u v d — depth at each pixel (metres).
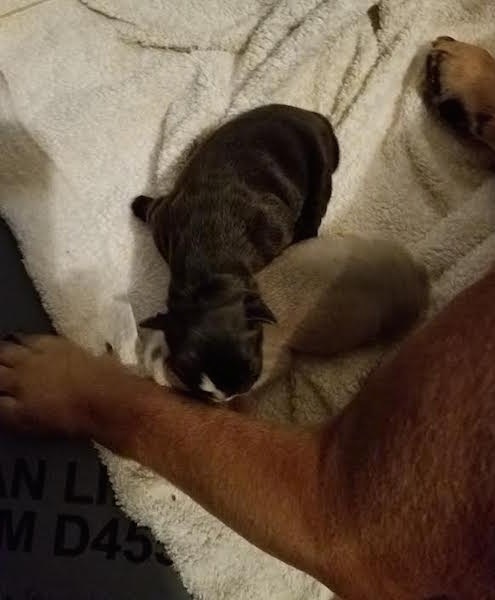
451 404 0.22
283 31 0.40
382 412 0.24
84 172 0.39
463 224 0.38
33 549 0.34
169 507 0.35
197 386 0.32
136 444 0.31
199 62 0.40
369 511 0.24
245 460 0.28
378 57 0.40
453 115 0.39
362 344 0.37
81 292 0.37
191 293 0.34
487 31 0.41
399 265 0.36
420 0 0.40
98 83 0.40
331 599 0.36
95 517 0.35
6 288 0.36
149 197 0.38
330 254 0.36
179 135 0.39
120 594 0.34
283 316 0.36
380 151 0.40
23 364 0.34
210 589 0.35
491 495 0.21
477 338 0.23
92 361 0.33
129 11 0.40
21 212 0.37
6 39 0.40
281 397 0.38
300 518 0.27
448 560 0.22
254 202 0.35
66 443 0.35
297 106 0.40
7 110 0.38
